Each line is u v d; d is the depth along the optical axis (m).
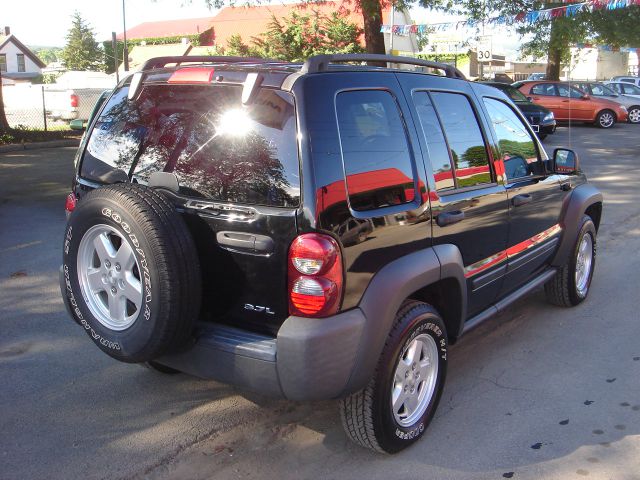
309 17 24.11
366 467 3.39
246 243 3.01
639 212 9.78
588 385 4.30
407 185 3.40
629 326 5.33
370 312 3.08
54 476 3.30
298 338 2.87
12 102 23.86
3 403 4.02
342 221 2.98
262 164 3.02
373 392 3.21
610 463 3.42
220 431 3.75
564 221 5.34
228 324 3.21
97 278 3.24
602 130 22.95
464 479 3.29
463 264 3.88
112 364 4.60
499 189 4.23
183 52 44.28
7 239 7.82
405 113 3.51
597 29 23.42
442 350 3.66
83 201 3.14
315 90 3.03
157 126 3.45
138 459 3.46
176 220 3.01
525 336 5.13
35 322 5.35
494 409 3.98
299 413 3.95
